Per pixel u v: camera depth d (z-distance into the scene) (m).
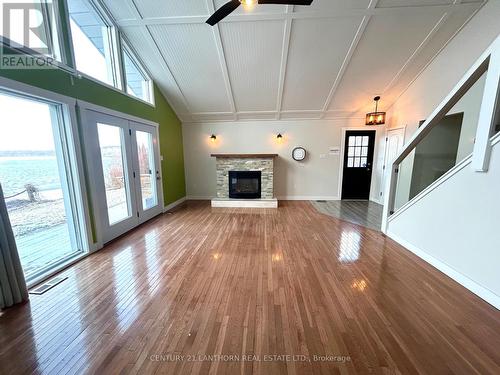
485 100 1.81
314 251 2.82
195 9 3.02
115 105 3.26
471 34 3.16
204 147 5.95
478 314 1.71
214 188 6.10
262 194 5.47
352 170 5.77
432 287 2.05
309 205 5.30
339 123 5.60
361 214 4.52
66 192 2.60
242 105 5.13
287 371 1.27
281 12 3.00
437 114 2.39
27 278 2.14
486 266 1.86
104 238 3.05
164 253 2.78
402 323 1.62
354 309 1.77
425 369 1.28
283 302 1.86
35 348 1.43
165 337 1.51
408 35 3.37
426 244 2.55
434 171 3.55
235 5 1.93
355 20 3.13
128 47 3.58
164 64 3.97
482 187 1.87
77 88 2.59
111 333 1.55
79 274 2.29
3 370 1.29
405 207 2.90
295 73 4.14
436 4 2.95
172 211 4.84
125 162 3.54
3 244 1.75
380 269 2.38
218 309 1.78
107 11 3.02
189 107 5.21
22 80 1.99
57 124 2.46
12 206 2.21
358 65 3.93
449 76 3.52
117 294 1.97
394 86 4.46
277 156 5.80
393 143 4.91
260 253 2.77
